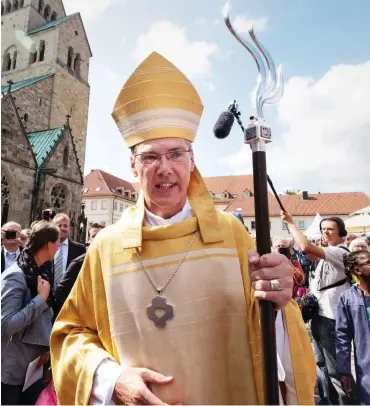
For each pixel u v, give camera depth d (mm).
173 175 1547
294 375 1361
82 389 1419
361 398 2867
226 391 1352
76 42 33562
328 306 3889
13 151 20094
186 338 1375
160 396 1320
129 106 1628
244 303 1479
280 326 1443
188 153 1614
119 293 1509
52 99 30344
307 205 35531
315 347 4086
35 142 23484
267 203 1087
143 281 1480
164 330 1391
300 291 4449
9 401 2561
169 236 1523
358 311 2957
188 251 1500
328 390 3869
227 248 1538
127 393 1292
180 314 1401
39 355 2703
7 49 32250
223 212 1736
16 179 20141
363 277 2938
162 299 1415
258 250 1113
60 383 1547
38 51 31641
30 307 2553
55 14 35094
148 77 1620
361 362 2887
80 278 1729
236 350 1404
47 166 21938
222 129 1298
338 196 35969
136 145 1621
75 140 33000
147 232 1539
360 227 10016
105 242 1670
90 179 49344
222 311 1428
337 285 3859
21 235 4883
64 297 3123
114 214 47719
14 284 2621
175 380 1338
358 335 2938
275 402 1011
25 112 27797
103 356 1459
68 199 23328
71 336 1622
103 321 1580
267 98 1115
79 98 33656
